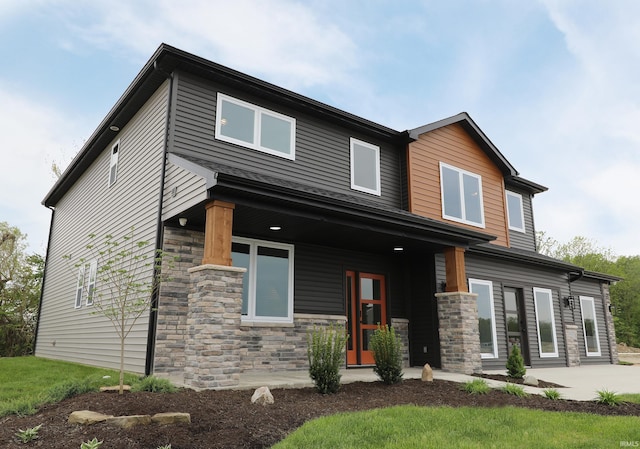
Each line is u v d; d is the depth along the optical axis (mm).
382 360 8180
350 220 8750
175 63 8938
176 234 8555
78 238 14055
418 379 8883
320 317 10227
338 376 7199
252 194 7207
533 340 13492
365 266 11445
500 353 12438
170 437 4352
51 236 17578
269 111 10258
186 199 7699
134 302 8555
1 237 24453
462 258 10820
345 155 11453
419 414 5668
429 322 11320
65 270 14859
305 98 10461
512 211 15633
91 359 11000
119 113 10844
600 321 16797
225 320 6852
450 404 6621
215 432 4605
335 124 11445
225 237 7066
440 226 9789
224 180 6828
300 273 10227
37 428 4359
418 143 12633
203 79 9414
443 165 13062
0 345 23562
